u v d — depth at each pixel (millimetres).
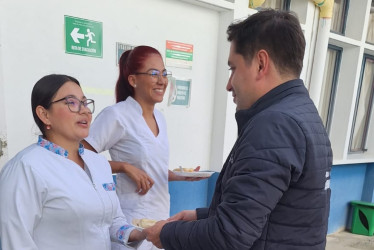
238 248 843
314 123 950
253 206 828
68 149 1242
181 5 2664
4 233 1054
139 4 2430
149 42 2539
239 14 2895
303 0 3365
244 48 988
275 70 975
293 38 947
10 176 1085
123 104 1714
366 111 4746
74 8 2125
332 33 3697
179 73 2770
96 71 2291
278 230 922
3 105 1863
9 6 1875
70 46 2143
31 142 2049
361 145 4812
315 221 959
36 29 1992
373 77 4641
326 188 1016
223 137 3018
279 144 858
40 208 1104
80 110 1197
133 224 1538
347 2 4047
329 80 4238
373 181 4582
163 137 1798
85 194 1187
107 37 2311
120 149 1696
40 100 1164
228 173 975
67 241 1161
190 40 2783
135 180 1612
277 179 843
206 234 895
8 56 1907
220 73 2986
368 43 4234
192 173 1927
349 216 4574
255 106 1004
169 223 1039
